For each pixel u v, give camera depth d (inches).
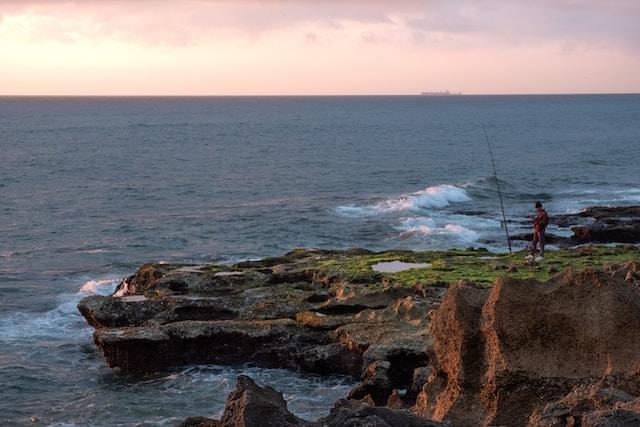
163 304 1113.4
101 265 1752.0
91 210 2518.5
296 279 1213.7
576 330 533.6
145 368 1015.0
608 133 6373.0
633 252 1318.9
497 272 1159.0
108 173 3516.2
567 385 519.2
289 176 3442.4
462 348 554.3
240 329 1018.1
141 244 1985.7
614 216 2027.6
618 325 527.2
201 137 5910.4
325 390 915.4
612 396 449.1
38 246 1971.0
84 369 1036.5
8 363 1060.5
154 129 6870.1
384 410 416.5
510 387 531.5
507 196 2728.8
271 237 2060.8
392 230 2102.6
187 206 2613.2
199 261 1793.8
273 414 418.9
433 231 1993.1
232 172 3599.9
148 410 885.2
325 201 2684.5
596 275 546.0
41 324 1268.5
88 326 1255.5
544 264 1204.5
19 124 7445.9
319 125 7795.3
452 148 4926.2
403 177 3390.7
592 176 3353.8
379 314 1006.4
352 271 1202.6
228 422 422.6
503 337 538.9
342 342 970.7
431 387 592.4
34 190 2945.4
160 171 3622.0
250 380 456.1
